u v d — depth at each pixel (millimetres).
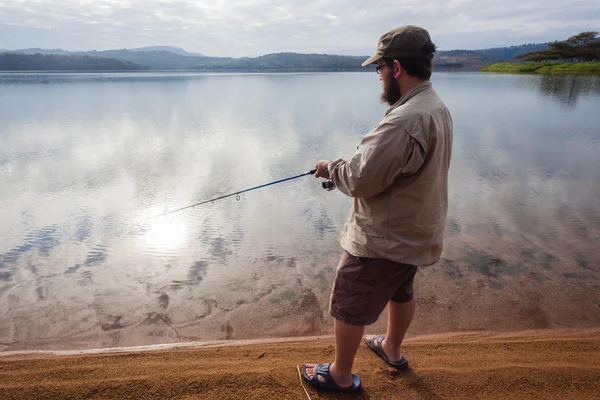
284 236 4855
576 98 26031
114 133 12664
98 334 3129
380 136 1629
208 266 4148
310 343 2922
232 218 5430
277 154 9508
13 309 3416
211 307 3484
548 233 4891
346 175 1744
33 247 4520
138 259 4270
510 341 2818
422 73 1710
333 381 2135
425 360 2529
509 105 22000
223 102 25469
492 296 3578
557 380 2246
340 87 45625
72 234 4875
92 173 7723
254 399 2115
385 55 1755
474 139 11664
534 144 10844
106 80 68438
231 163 8594
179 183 7047
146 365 2482
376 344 2527
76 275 3947
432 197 1745
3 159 8867
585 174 7688
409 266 1873
